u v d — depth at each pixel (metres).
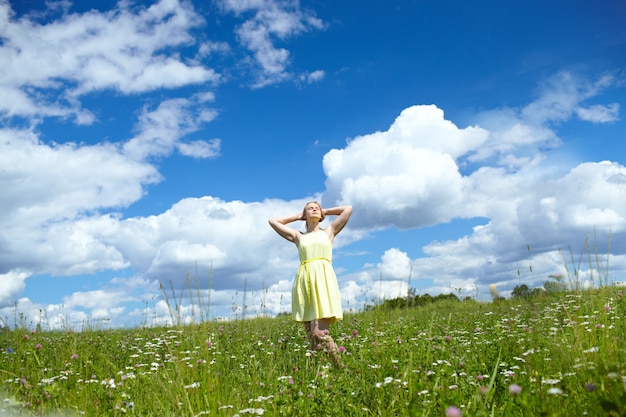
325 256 8.48
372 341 7.77
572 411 3.56
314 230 8.93
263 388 5.40
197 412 4.55
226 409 4.55
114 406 4.66
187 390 4.98
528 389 3.95
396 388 4.55
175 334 9.55
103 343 10.15
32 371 6.69
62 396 5.05
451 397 3.83
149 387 5.49
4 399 4.79
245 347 8.59
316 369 6.32
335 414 4.38
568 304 9.33
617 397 3.10
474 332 9.05
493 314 11.77
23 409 4.73
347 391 4.93
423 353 6.29
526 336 7.14
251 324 12.23
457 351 6.89
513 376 4.72
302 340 9.44
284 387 5.20
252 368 6.58
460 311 14.24
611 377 3.30
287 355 8.00
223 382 5.59
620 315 8.19
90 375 6.62
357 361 6.24
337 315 8.15
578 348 4.82
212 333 8.59
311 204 8.97
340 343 8.33
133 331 13.02
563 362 4.72
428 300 17.23
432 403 3.96
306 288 8.30
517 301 12.55
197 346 7.65
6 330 10.45
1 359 7.75
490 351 6.40
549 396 3.74
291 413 4.34
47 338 10.72
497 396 4.25
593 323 6.85
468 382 4.80
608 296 9.43
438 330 9.72
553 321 8.56
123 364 7.79
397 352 6.40
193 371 5.49
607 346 4.61
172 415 4.54
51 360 7.55
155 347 8.61
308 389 4.98
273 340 9.71
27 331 10.66
